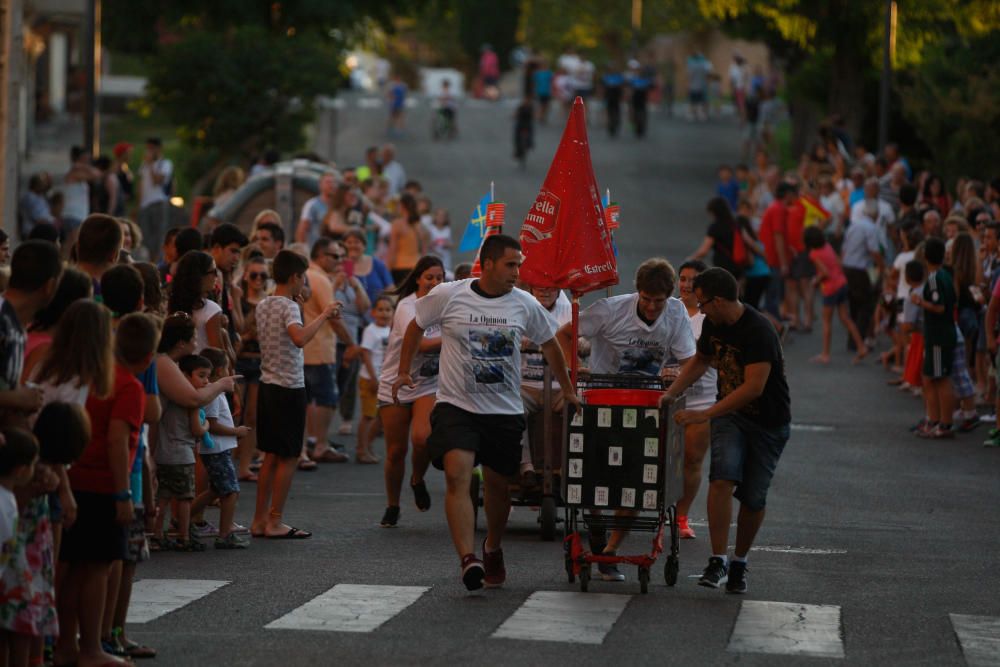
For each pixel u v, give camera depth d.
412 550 30.80
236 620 24.20
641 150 132.12
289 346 32.03
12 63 61.59
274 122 104.06
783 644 23.19
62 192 69.94
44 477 19.66
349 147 128.88
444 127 137.12
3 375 19.78
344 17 117.25
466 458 26.03
